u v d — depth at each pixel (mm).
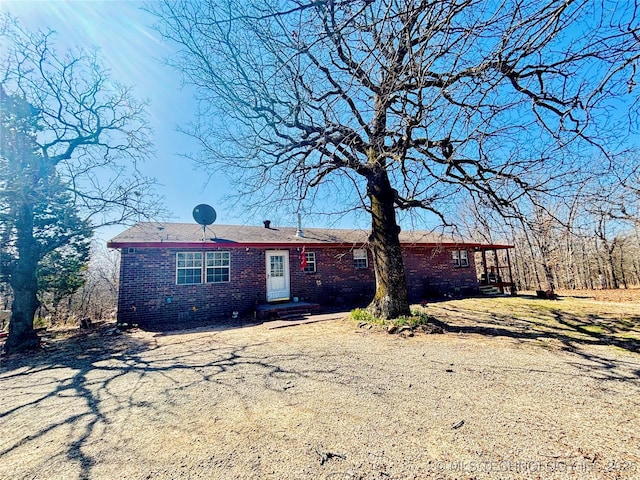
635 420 2984
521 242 21438
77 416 3447
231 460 2477
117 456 2600
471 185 6531
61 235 8820
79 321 11617
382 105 3551
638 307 11102
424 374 4430
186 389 4152
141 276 9789
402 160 5477
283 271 12281
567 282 24297
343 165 7531
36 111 8188
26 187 7688
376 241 8344
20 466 2516
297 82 5594
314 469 2316
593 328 7695
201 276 10711
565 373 4406
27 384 4734
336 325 8414
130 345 7133
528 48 2248
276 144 7805
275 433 2881
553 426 2889
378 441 2682
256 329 8539
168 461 2496
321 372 4648
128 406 3664
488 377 4262
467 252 17172
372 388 3938
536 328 7742
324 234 15039
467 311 10734
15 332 7145
